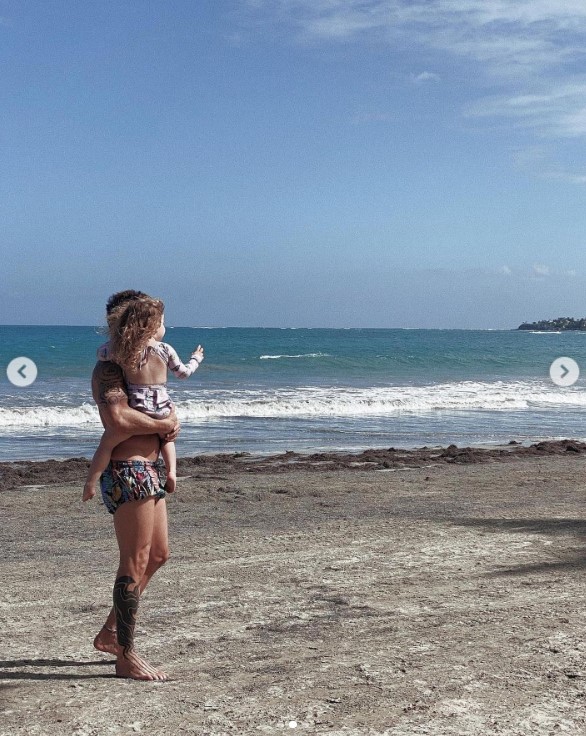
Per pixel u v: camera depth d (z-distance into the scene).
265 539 7.99
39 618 5.46
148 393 4.22
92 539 8.23
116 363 4.20
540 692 3.99
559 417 24.47
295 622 5.27
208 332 150.50
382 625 5.18
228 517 9.28
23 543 8.02
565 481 12.18
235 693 4.02
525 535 8.10
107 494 4.23
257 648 4.74
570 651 4.62
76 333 109.50
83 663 4.54
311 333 153.62
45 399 26.14
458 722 3.64
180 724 3.65
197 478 12.38
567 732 3.54
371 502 10.32
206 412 23.72
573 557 7.12
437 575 6.50
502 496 10.78
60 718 3.73
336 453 16.14
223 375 40.34
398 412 25.36
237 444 17.53
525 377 42.38
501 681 4.14
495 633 4.97
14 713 3.79
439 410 26.17
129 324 4.15
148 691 4.06
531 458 15.31
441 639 4.86
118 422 4.09
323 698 3.93
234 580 6.40
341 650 4.68
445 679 4.17
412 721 3.65
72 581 6.48
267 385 34.53
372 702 3.87
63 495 10.91
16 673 4.37
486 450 16.17
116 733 3.56
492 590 6.04
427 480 12.24
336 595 5.94
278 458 14.86
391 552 7.37
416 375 42.78
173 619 5.36
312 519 9.12
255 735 3.52
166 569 6.77
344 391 31.00
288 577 6.48
